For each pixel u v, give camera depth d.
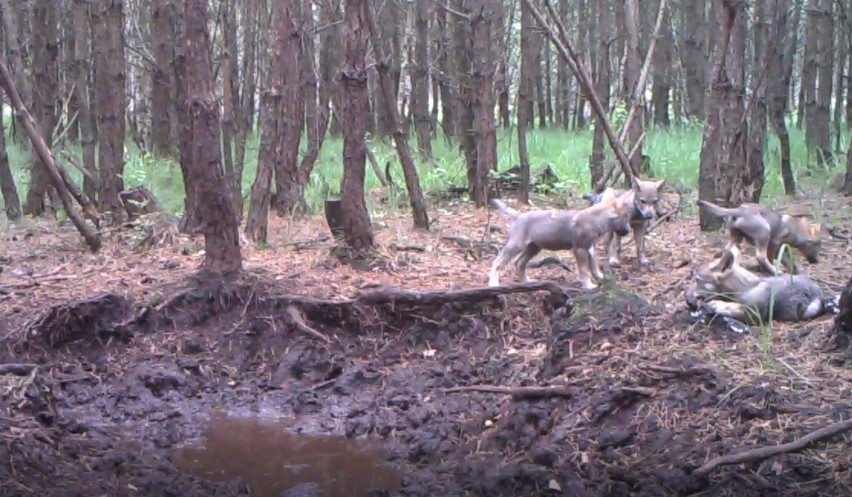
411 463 5.69
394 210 11.40
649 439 5.20
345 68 8.17
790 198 12.03
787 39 16.02
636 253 8.40
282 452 5.89
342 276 8.03
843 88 22.80
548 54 26.12
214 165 7.50
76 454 5.61
